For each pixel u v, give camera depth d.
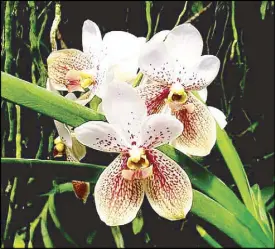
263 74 0.32
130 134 0.19
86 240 0.35
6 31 0.30
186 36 0.20
